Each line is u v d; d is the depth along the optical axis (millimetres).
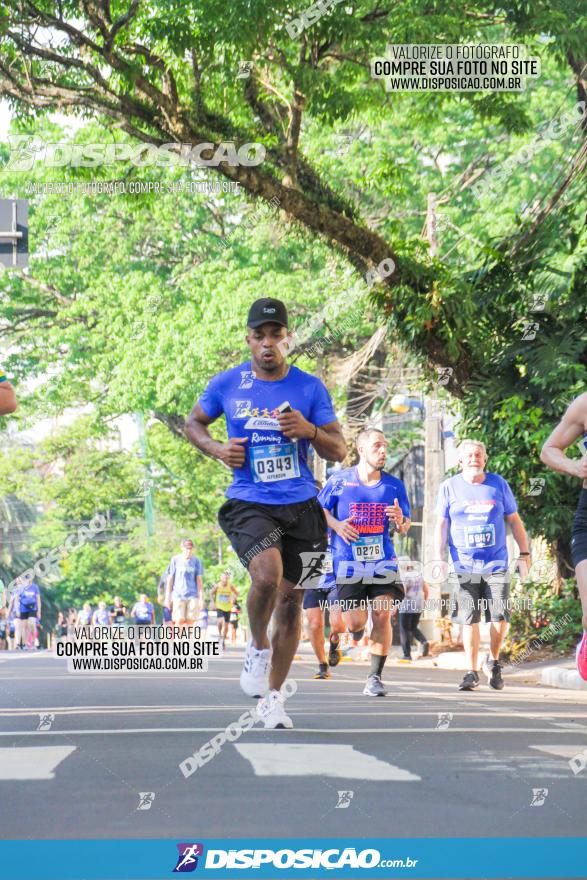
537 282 18359
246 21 16078
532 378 17438
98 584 59594
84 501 47906
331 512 10703
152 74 18000
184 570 22109
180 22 16531
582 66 18469
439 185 31562
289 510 7117
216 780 5199
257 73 18547
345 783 5133
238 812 4426
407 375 25734
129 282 35906
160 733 7176
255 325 7215
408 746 6473
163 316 35094
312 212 18594
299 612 7309
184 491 43750
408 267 18609
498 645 12000
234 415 7238
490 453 17906
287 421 6953
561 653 17047
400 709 9070
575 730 7438
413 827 4184
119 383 35375
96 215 37375
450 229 28484
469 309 18125
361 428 29141
